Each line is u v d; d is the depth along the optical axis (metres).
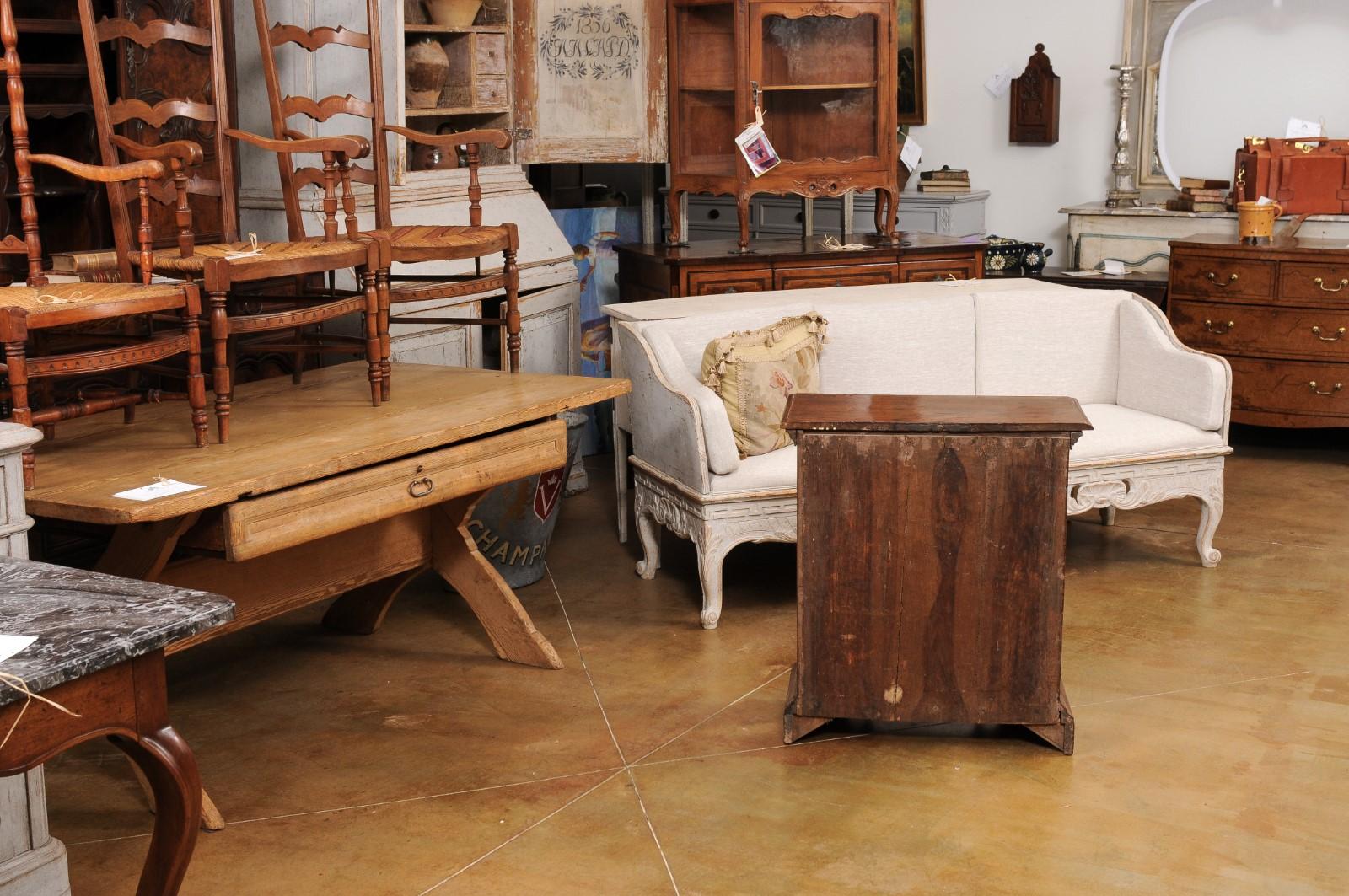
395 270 4.59
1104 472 4.21
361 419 3.31
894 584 3.08
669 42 5.62
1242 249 5.64
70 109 4.27
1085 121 6.71
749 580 4.39
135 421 3.31
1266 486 5.34
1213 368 4.29
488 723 3.32
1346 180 5.84
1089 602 4.09
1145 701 3.38
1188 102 6.48
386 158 4.27
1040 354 4.66
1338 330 5.51
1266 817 2.80
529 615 4.01
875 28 5.71
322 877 2.63
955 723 3.23
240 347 3.86
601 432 6.14
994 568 3.04
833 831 2.77
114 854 2.74
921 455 3.01
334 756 3.15
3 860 2.38
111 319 3.74
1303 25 6.21
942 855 2.67
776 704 3.41
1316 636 3.79
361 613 3.91
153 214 4.30
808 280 5.64
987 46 6.87
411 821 2.84
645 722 3.31
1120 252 6.41
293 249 3.37
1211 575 4.32
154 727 1.88
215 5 3.76
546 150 5.59
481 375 3.89
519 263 5.08
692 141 5.71
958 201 6.77
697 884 2.58
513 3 5.44
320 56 4.55
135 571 2.83
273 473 2.79
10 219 4.20
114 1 4.29
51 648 1.70
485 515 4.09
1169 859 2.64
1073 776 3.00
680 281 5.48
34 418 2.77
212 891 2.58
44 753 1.71
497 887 2.58
